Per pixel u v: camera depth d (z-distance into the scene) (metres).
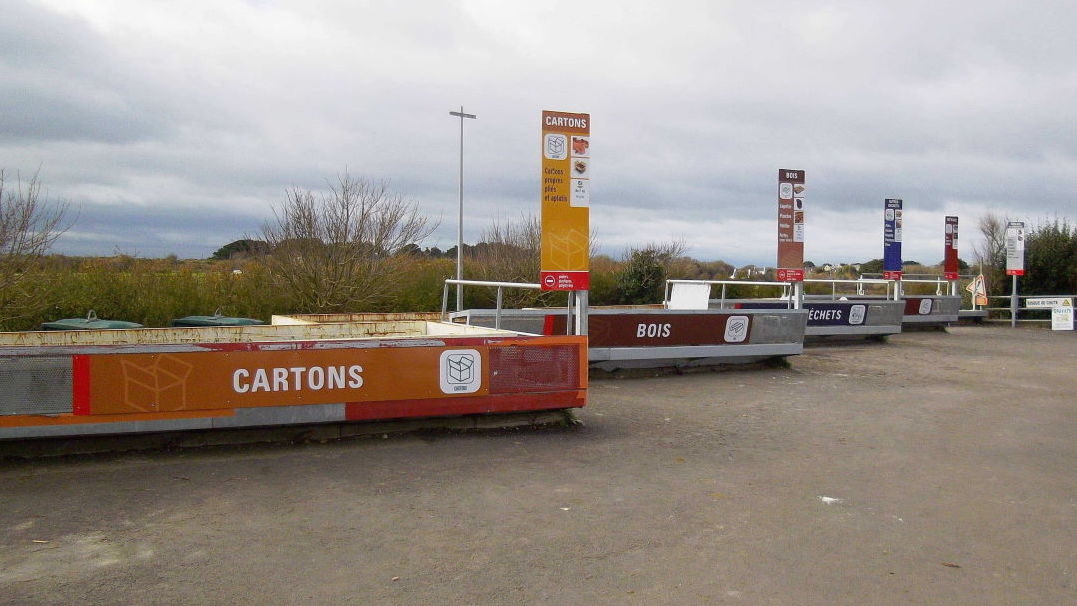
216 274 18.28
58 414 6.23
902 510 5.56
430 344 7.39
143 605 3.77
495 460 6.75
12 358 6.09
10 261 13.05
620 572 4.30
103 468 6.17
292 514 5.21
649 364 12.76
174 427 6.55
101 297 15.76
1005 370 14.14
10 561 4.32
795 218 15.41
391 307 20.50
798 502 5.70
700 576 4.26
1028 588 4.18
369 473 6.24
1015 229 26.59
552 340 7.89
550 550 4.63
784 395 10.85
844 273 42.62
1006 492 6.09
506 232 26.45
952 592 4.11
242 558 4.41
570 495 5.77
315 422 7.03
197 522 5.01
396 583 4.10
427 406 7.42
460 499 5.61
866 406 10.05
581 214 8.83
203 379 6.63
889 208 21.53
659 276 29.78
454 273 24.05
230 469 6.24
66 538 4.68
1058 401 10.68
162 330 8.66
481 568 4.33
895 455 7.30
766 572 4.34
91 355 6.29
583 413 9.06
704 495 5.84
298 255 18.58
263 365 6.81
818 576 4.29
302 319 10.88
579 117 8.80
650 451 7.25
